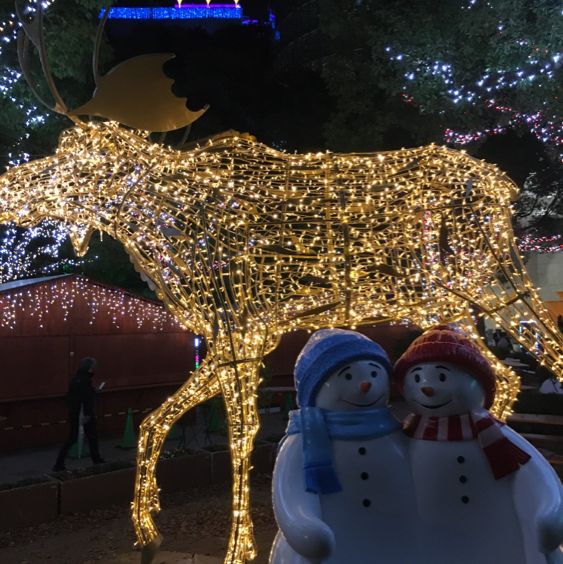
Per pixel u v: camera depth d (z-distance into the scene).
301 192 3.64
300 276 4.09
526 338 3.97
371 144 9.63
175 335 10.65
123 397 9.97
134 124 2.81
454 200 3.89
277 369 12.16
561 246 16.73
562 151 9.27
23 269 12.95
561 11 6.51
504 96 8.52
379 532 2.13
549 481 2.08
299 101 12.96
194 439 9.12
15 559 4.66
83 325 9.52
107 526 5.41
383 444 2.21
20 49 2.92
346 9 9.29
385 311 4.23
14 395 8.73
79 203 3.76
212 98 12.43
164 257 3.94
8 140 8.59
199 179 3.56
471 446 2.16
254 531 5.07
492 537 2.11
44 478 5.91
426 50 7.61
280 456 2.27
